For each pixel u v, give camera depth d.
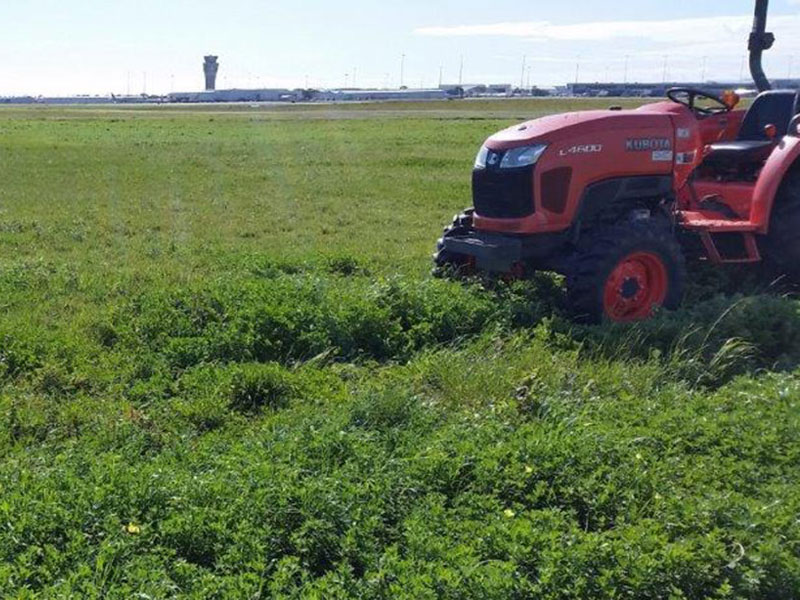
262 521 4.16
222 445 5.20
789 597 3.91
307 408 5.84
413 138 38.03
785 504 4.46
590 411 5.61
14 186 20.47
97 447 5.27
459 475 4.68
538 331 7.32
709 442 5.16
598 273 7.61
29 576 3.70
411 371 6.62
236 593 3.63
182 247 12.20
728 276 9.13
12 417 5.66
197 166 25.72
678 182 8.49
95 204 17.34
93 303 8.56
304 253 11.30
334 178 22.64
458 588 3.68
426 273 9.98
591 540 3.98
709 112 9.88
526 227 7.86
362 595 3.69
